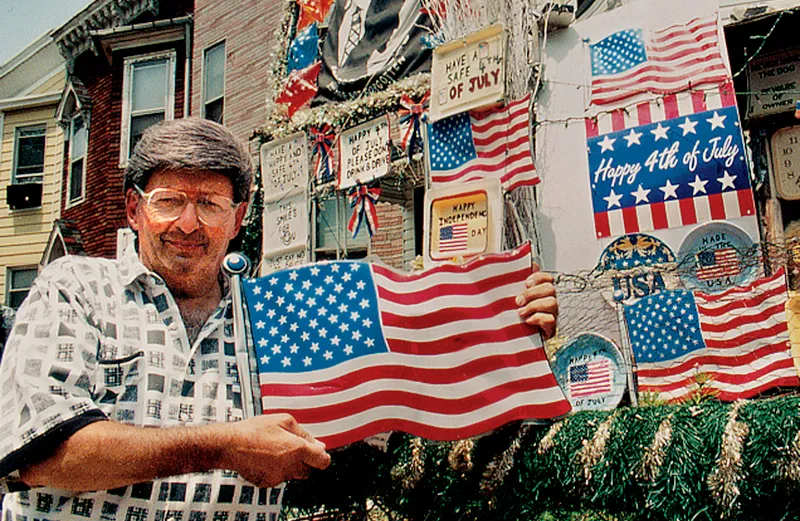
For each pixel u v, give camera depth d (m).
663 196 4.34
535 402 2.09
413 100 5.34
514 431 2.15
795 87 5.32
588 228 4.58
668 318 3.61
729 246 4.13
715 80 4.33
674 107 4.43
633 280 4.18
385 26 6.10
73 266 1.68
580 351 3.80
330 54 6.52
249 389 1.80
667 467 1.82
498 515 2.10
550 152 4.79
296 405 2.08
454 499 2.20
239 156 1.82
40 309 1.58
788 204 5.38
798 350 3.31
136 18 14.76
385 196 8.41
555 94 4.86
